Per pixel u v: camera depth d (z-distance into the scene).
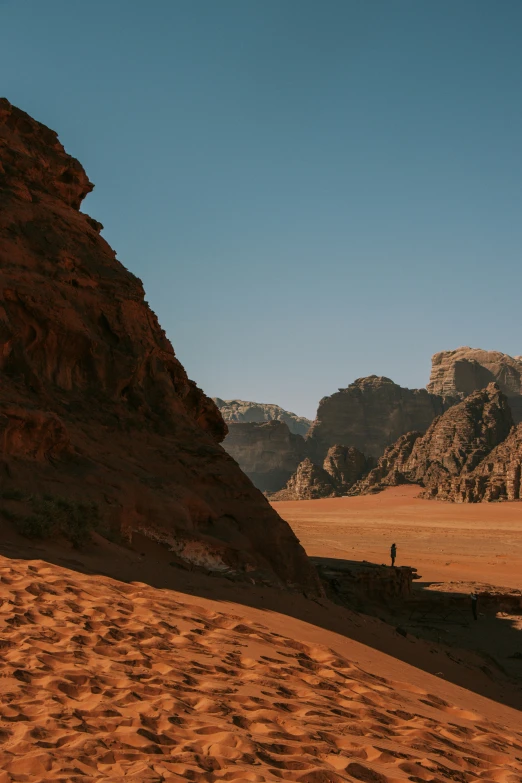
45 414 16.19
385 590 30.84
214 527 18.95
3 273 19.45
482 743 7.59
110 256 23.77
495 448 160.00
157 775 4.86
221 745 5.55
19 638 7.64
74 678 6.63
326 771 5.35
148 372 22.12
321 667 9.11
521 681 18.73
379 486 178.50
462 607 32.06
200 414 26.16
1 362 18.48
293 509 151.38
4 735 5.29
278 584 17.34
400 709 8.00
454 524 111.06
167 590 11.77
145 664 7.51
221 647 8.83
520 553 70.94
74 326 20.16
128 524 15.82
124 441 19.53
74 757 5.00
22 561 11.01
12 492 13.66
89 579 10.91
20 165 23.06
